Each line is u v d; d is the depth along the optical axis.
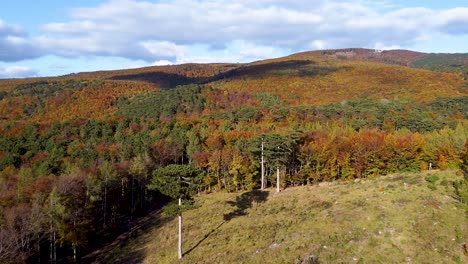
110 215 60.34
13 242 41.28
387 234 32.56
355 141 66.69
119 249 46.88
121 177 64.44
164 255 40.03
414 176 48.91
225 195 62.34
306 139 71.44
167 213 38.03
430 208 35.62
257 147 64.56
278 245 34.56
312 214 41.34
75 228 46.50
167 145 80.12
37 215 42.72
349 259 29.84
